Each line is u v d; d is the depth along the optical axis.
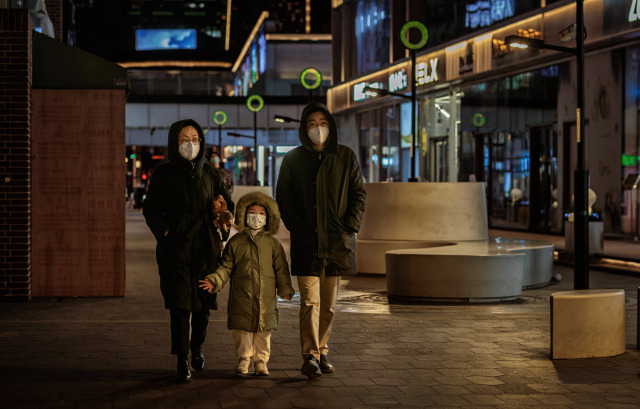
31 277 11.22
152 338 8.17
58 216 11.27
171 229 6.33
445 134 33.56
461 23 30.97
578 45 12.39
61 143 11.24
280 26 96.19
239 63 71.94
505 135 28.44
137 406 5.57
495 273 11.55
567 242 17.66
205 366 6.93
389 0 39.22
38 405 5.55
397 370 6.88
